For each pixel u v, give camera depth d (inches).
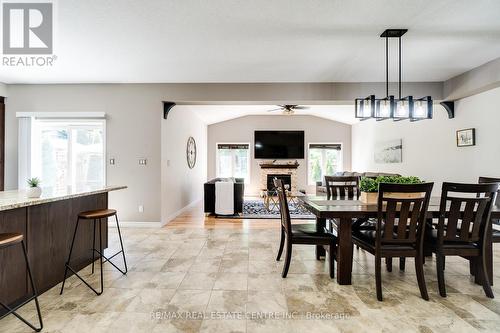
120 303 83.4
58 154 191.9
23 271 83.0
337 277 98.5
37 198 81.7
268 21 102.6
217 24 104.7
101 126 191.0
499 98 150.2
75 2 89.8
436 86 179.9
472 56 136.1
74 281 99.5
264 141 363.3
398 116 112.5
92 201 118.8
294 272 107.3
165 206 192.7
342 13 97.0
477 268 95.4
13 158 183.6
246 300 85.3
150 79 175.2
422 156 216.4
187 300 85.3
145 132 184.5
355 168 350.6
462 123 175.8
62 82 180.7
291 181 353.7
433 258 122.6
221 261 119.0
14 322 73.4
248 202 296.7
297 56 136.5
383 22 103.1
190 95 182.5
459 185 84.5
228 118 358.9
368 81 178.4
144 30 109.2
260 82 180.9
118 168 184.9
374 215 91.1
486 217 86.9
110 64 147.2
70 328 70.8
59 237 98.6
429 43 121.0
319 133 365.4
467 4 90.9
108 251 132.7
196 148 298.2
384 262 118.3
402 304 82.7
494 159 153.2
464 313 77.7
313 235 103.3
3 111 183.0
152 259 121.6
